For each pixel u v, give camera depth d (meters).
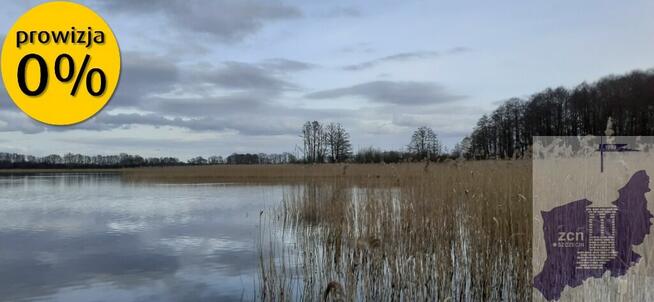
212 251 10.17
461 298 6.38
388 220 8.24
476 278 6.40
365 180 13.86
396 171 12.20
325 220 10.48
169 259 9.51
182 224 14.19
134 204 19.98
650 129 39.44
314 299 6.13
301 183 25.89
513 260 6.52
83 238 12.06
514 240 6.66
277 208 16.86
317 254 8.32
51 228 13.77
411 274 6.33
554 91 48.19
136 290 7.45
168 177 39.38
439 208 8.04
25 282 7.99
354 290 5.80
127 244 11.18
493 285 6.57
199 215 16.12
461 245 7.29
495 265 6.66
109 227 13.84
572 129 45.88
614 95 43.22
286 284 6.93
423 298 6.21
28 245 11.18
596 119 43.81
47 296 7.24
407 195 9.12
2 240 11.87
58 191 28.66
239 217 15.45
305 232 11.22
